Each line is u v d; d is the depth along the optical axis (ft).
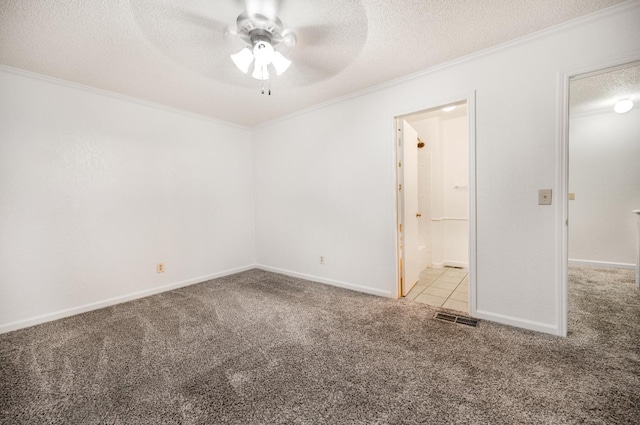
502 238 7.08
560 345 6.07
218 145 12.47
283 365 5.64
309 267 11.74
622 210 12.67
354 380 5.12
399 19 5.76
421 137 13.62
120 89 8.99
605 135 12.85
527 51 6.56
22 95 7.60
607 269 12.42
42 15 5.36
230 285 11.18
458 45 6.84
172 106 10.71
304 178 11.64
